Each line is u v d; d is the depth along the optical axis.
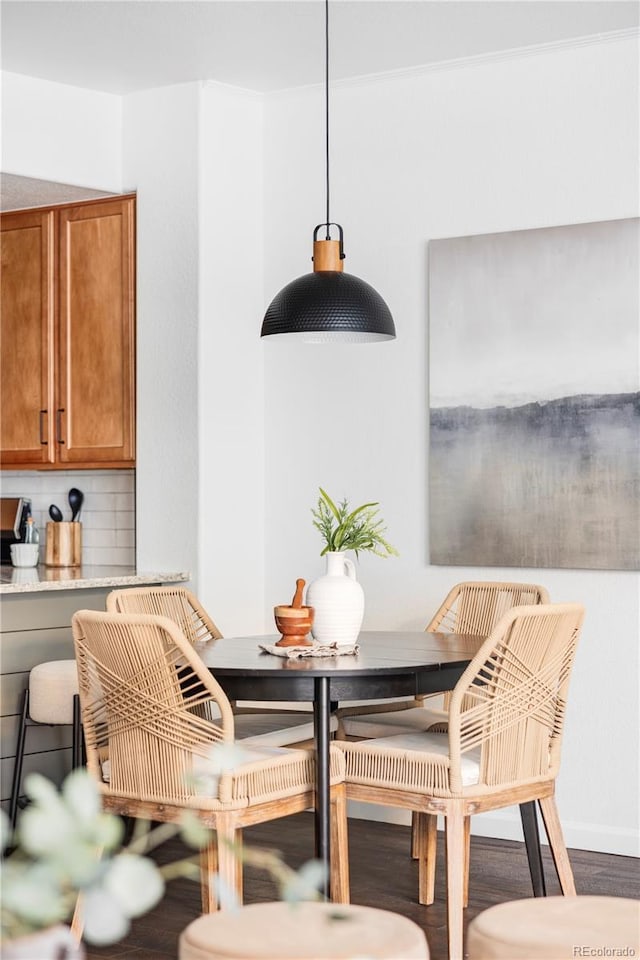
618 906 2.05
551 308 4.27
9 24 4.11
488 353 4.39
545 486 4.27
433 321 4.50
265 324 3.53
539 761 3.20
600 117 4.21
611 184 4.19
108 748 3.19
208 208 4.72
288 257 4.90
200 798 2.92
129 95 4.86
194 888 3.73
